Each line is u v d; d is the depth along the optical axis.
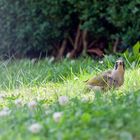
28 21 17.52
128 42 16.00
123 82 11.34
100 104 8.75
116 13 15.93
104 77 11.34
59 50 18.08
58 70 14.30
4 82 13.44
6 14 17.80
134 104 8.38
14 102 10.52
